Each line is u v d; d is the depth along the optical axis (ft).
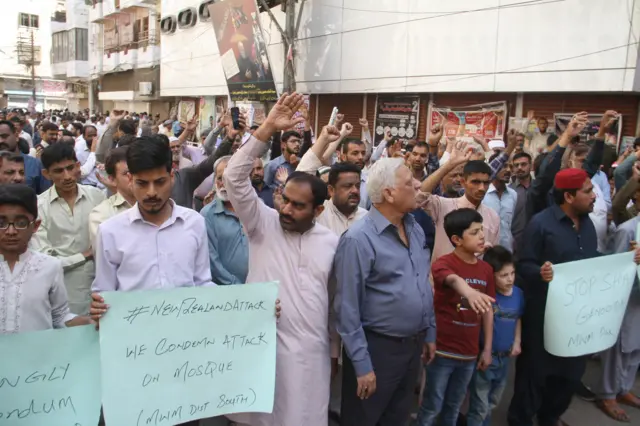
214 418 9.53
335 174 11.14
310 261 8.29
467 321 9.73
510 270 10.62
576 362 10.82
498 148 20.20
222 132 20.30
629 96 27.55
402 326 8.46
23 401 6.56
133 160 7.13
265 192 15.08
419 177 16.02
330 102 48.29
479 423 10.68
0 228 7.08
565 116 30.22
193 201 13.73
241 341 7.51
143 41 86.74
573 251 10.68
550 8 29.55
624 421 12.01
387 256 8.40
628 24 26.27
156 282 7.59
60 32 120.88
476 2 33.53
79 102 135.23
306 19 48.47
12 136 15.70
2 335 6.43
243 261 10.68
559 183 10.57
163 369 7.10
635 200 13.37
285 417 8.04
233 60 54.24
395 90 39.86
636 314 11.96
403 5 38.68
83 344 6.82
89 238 10.50
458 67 34.96
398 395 8.96
